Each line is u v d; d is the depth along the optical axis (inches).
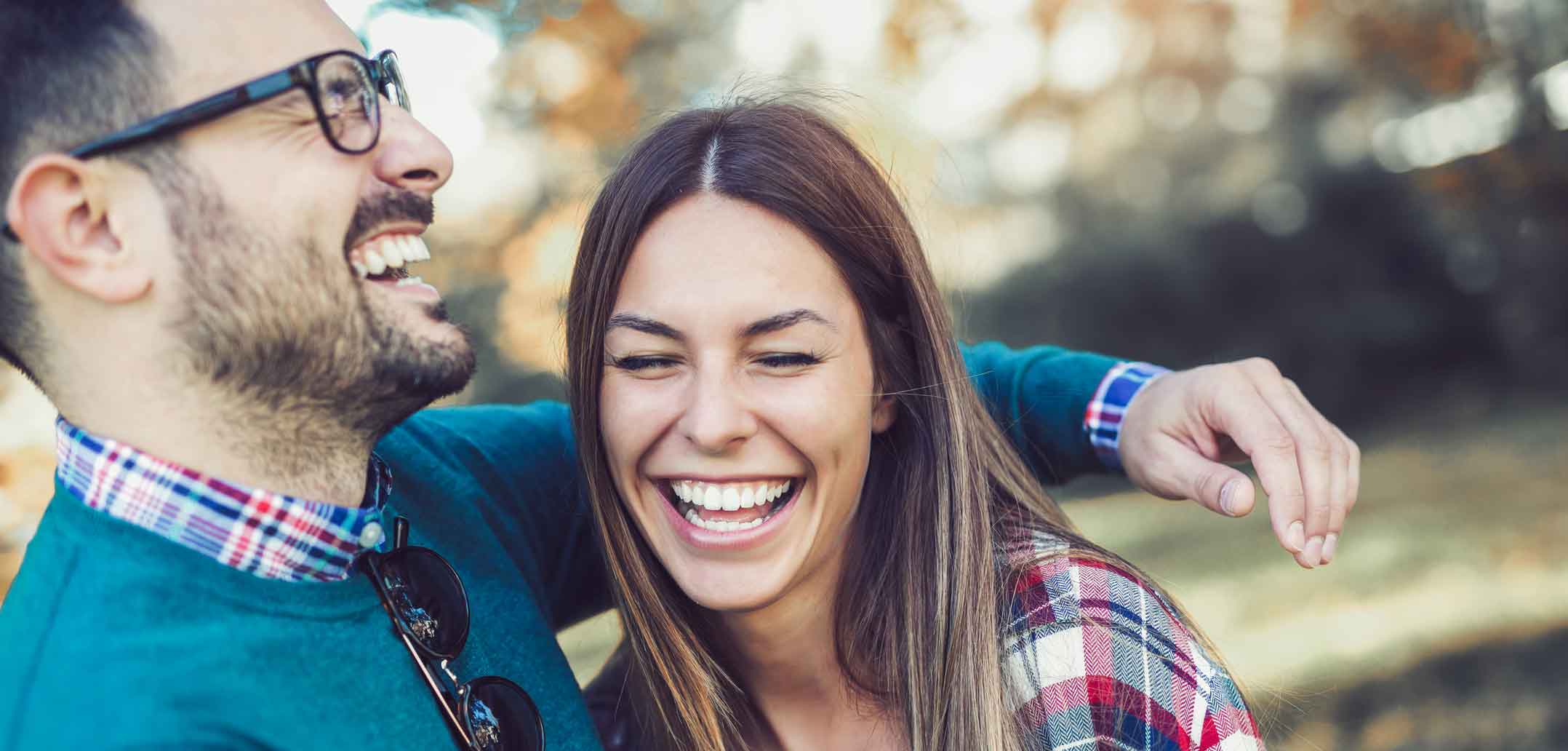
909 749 65.5
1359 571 239.1
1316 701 175.5
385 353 53.2
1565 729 157.3
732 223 58.5
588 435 63.8
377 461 58.9
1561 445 328.5
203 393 50.2
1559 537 241.1
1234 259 453.4
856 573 66.3
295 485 52.9
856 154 63.6
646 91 217.8
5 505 98.7
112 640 47.2
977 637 62.0
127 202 48.6
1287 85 430.9
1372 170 442.0
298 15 52.1
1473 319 432.5
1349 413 431.2
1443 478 312.7
